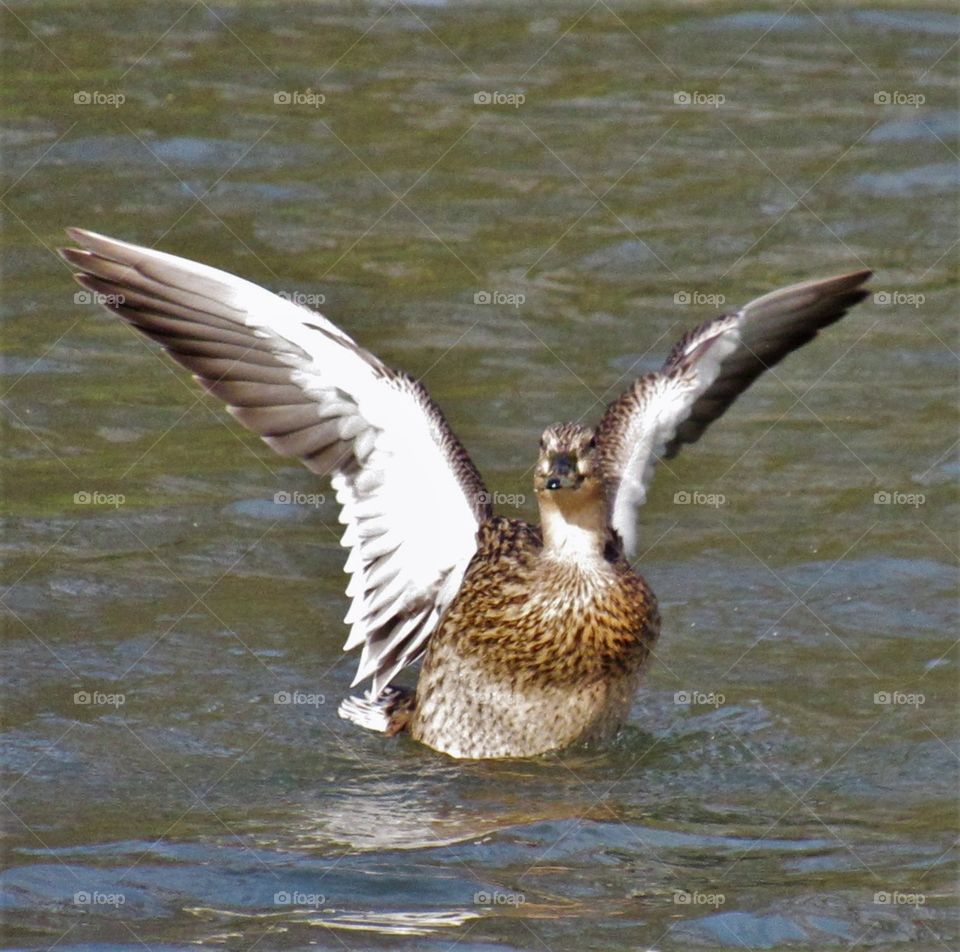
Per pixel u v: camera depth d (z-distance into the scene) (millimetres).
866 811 10539
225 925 9047
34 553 13656
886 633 12945
